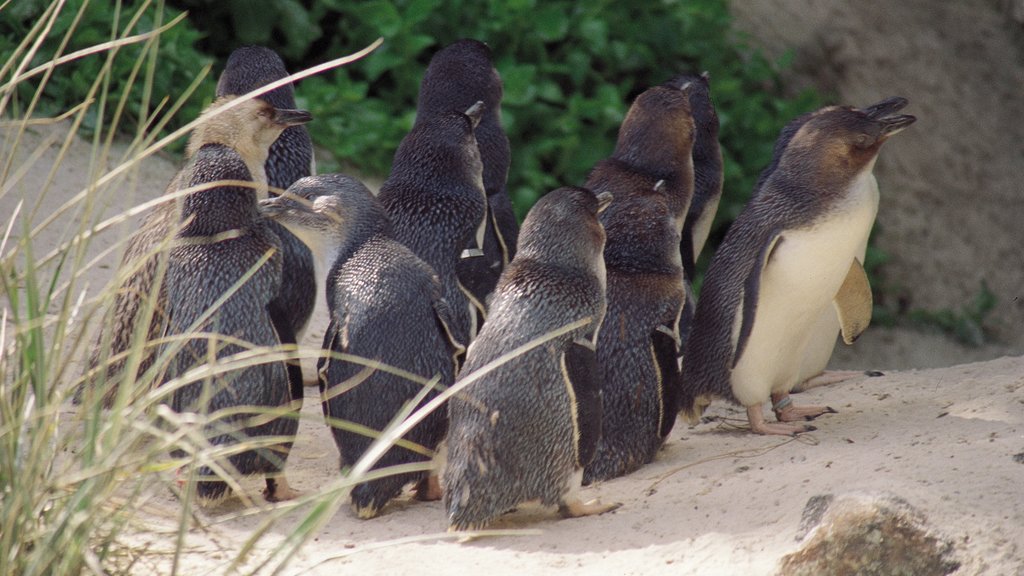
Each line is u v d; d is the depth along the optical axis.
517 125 33.94
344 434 14.31
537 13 35.81
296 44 33.34
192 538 12.79
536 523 13.76
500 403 13.13
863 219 16.22
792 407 17.80
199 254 14.38
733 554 12.06
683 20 39.38
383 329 14.21
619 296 15.97
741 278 16.53
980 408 16.67
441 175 17.97
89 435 10.46
